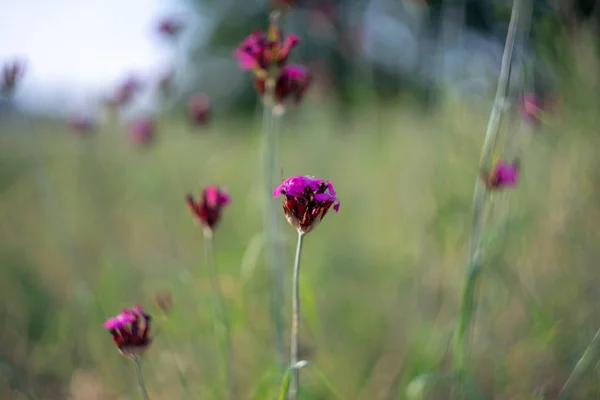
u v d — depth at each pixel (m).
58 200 0.96
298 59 1.08
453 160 0.67
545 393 0.58
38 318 0.73
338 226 0.87
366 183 0.94
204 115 0.85
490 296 0.62
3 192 1.08
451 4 0.73
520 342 0.61
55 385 0.65
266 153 0.67
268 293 0.67
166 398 0.61
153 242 0.90
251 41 0.58
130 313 0.51
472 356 0.60
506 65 0.54
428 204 0.69
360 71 1.07
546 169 0.66
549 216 0.64
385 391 0.62
